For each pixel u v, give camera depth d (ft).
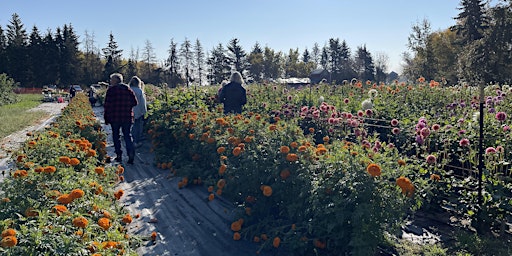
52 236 8.62
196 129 22.40
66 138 21.59
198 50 216.95
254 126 18.48
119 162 26.17
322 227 11.75
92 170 16.21
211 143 19.65
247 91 43.16
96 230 10.48
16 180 12.47
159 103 34.32
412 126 20.48
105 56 237.66
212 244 13.84
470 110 22.44
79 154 17.61
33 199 11.37
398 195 11.29
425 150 17.26
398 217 11.05
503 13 98.22
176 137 24.38
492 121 18.19
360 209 10.62
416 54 123.03
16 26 227.40
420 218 14.74
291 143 13.94
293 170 13.28
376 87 37.86
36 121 54.19
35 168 13.32
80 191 10.87
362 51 205.57
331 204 11.10
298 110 31.24
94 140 24.50
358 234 10.62
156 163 25.13
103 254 9.04
